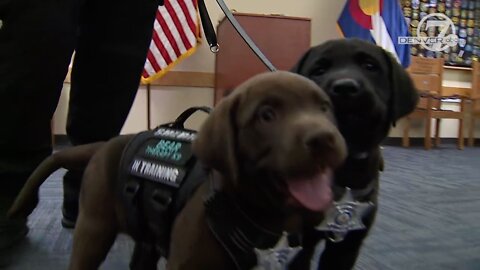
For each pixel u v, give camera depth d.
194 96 4.44
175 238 0.77
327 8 4.79
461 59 5.43
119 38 1.38
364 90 0.90
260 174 0.68
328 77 0.94
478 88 5.24
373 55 0.97
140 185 0.88
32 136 1.23
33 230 1.49
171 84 4.36
